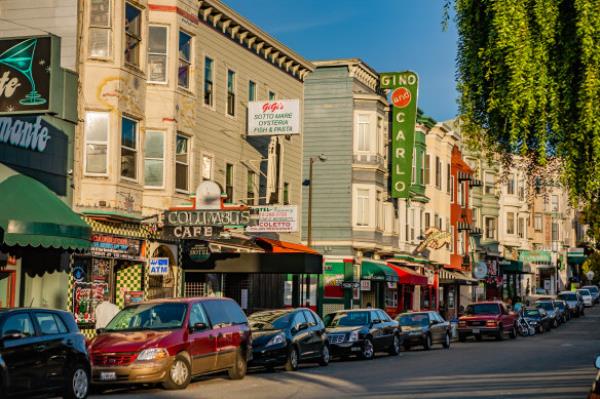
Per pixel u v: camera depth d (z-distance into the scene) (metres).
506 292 91.19
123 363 18.91
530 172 19.81
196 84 33.75
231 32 37.28
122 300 30.08
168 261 31.28
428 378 22.52
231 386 20.64
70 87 27.20
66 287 26.81
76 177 27.50
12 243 21.70
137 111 29.53
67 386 16.58
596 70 15.95
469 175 71.38
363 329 30.83
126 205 28.66
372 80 52.53
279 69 42.53
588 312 84.88
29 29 28.31
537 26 16.59
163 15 31.75
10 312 15.71
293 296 44.94
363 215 49.50
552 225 108.56
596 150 15.98
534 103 16.12
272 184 39.62
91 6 28.47
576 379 21.89
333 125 49.66
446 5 18.72
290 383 21.34
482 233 80.06
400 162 51.38
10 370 15.00
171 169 31.52
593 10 15.85
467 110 18.45
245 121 38.59
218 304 22.23
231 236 35.88
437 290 64.38
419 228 58.69
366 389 19.72
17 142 24.58
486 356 31.84
